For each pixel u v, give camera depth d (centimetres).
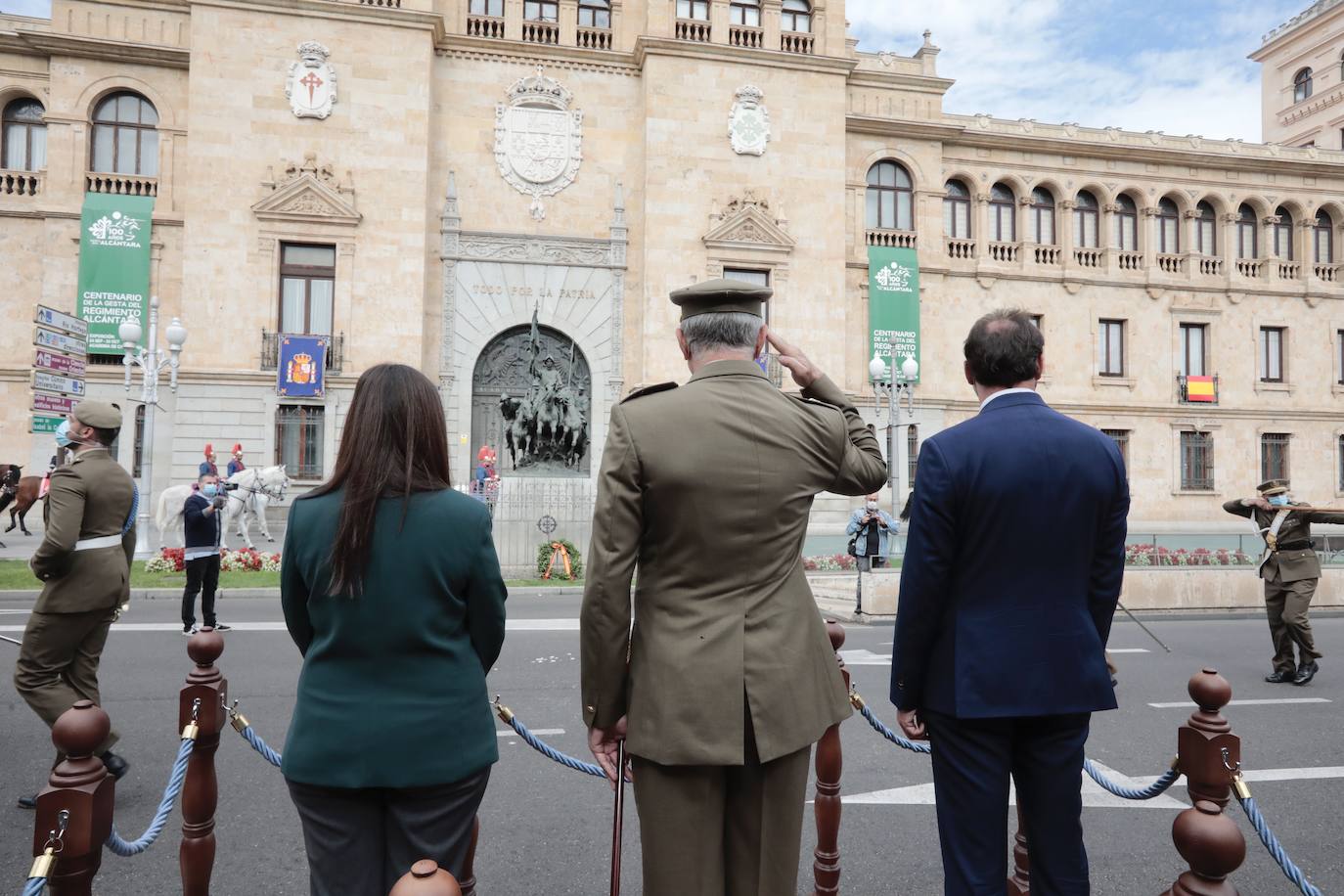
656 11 2806
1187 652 1088
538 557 1808
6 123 2623
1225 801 317
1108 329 3325
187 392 2477
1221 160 3356
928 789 564
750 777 254
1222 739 316
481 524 267
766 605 258
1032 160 3250
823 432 275
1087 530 297
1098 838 490
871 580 1355
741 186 2834
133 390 2505
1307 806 539
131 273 2547
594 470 2734
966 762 295
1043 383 3206
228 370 2494
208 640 362
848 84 3097
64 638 516
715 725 241
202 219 2506
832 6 2961
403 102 2630
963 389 3123
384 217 2608
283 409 2550
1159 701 812
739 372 274
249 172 2538
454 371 2678
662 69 2794
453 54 2745
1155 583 1442
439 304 2691
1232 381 3378
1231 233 3419
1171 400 3316
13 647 980
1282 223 3516
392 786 244
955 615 301
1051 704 286
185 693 350
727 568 255
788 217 2864
